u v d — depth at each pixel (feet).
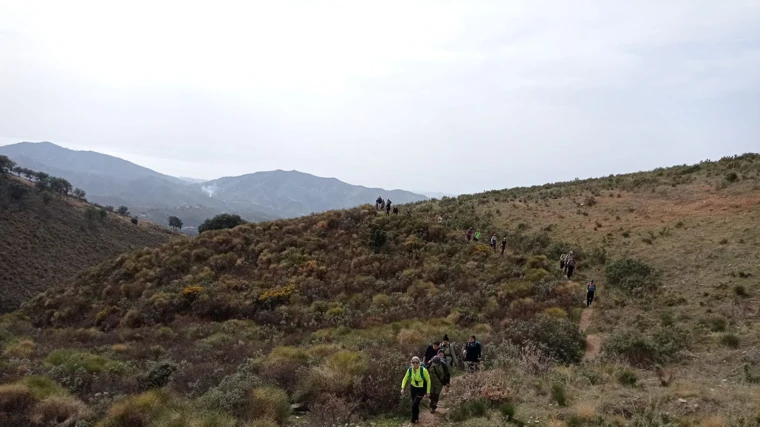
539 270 81.10
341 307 80.94
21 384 36.11
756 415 24.57
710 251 70.44
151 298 93.40
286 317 79.97
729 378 35.17
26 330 85.15
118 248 295.48
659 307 59.77
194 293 92.53
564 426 25.53
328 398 34.09
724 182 97.91
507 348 43.96
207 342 65.31
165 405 32.99
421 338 54.44
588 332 56.39
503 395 31.60
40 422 31.63
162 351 60.64
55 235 268.82
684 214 88.38
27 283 205.05
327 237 118.42
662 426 23.80
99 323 90.74
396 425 30.58
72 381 41.57
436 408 33.06
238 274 105.60
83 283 115.96
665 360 42.57
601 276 75.31
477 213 123.34
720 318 51.85
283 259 107.76
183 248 119.34
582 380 34.47
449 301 76.02
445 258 96.99
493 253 95.14
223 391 34.83
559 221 104.27
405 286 88.17
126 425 31.17
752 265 62.54
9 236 238.89
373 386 34.86
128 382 42.16
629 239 85.20
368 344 52.47
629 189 115.96
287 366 41.68
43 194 297.53
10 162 361.71
